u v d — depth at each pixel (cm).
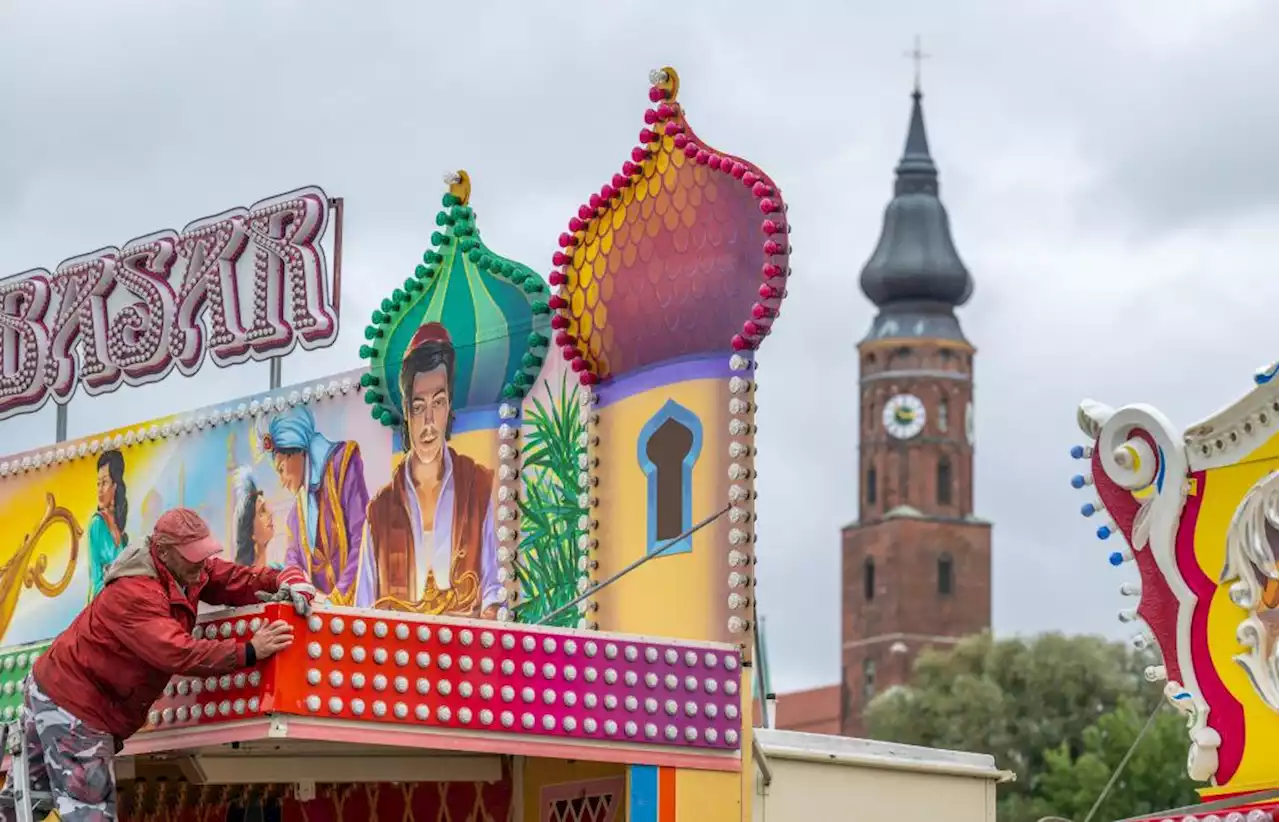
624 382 2203
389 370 2417
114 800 1781
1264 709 1764
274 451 2533
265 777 2103
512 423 2297
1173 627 1823
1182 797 8688
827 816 2186
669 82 2194
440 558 2342
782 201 2094
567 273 2259
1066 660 10881
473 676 1850
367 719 1803
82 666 1767
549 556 2247
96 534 2723
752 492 2092
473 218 2364
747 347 2103
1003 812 9244
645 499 2166
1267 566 1764
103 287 2747
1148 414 1838
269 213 2566
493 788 2167
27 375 2827
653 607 2139
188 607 1798
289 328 2534
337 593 2441
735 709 1966
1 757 2048
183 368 2642
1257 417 1778
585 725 1894
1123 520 1859
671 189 2178
